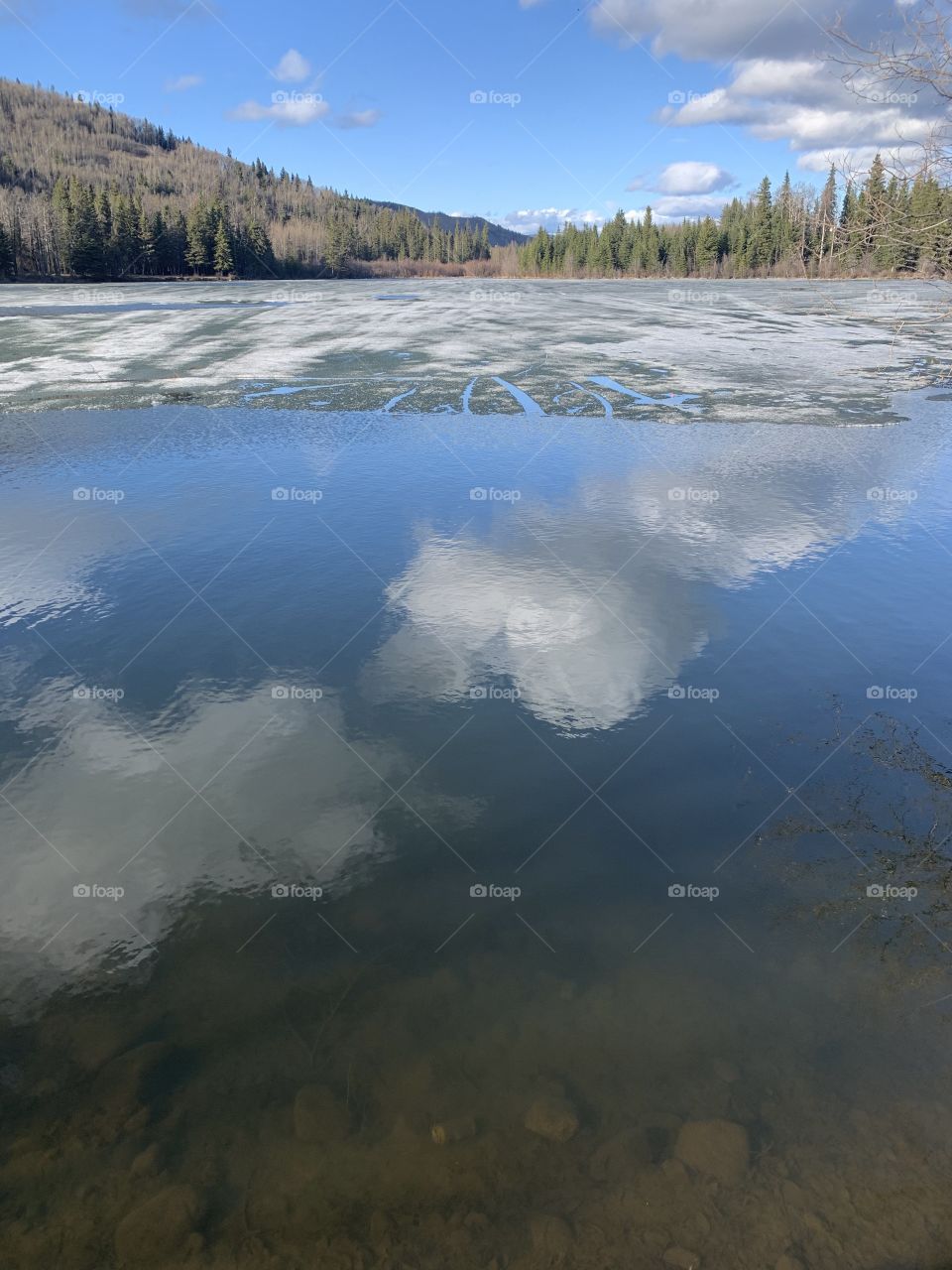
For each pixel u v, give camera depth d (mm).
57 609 7082
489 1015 3299
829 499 9914
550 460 11781
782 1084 2959
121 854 4285
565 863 4180
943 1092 2902
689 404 15742
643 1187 2615
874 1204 2539
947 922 3719
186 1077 3045
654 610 7012
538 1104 2893
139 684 5930
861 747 5082
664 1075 3014
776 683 5863
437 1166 2701
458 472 11188
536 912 3865
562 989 3420
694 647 6391
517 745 5188
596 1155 2723
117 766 5035
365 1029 3246
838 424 14109
